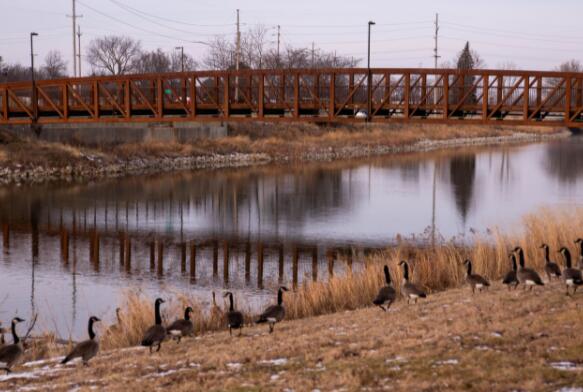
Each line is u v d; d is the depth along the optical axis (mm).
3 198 55438
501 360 13617
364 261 34625
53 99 91250
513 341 15031
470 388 12211
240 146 87312
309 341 16922
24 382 15539
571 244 28656
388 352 15031
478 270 27281
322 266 34594
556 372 12609
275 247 39656
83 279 32188
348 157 90250
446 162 85375
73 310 27047
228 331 20047
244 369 14812
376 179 69375
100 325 24375
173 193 59719
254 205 54125
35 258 36562
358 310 21844
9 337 22672
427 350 14859
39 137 73438
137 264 35375
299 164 82000
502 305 19266
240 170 75438
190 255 37656
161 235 43062
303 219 48469
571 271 19859
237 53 80812
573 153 98250
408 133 113375
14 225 45500
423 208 52750
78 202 54594
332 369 14133
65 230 44156
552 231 29438
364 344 15984
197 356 16406
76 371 16125
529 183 66938
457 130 123812
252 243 40812
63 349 19922
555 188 63375
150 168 74688
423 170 77000
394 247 38469
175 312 22922
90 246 39781
